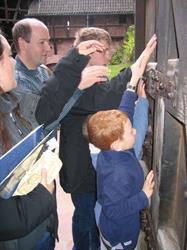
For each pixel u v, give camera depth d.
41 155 1.06
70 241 2.64
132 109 1.50
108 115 1.36
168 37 1.03
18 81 1.74
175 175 1.17
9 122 1.11
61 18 20.84
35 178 1.00
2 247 1.09
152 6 1.54
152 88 1.34
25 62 1.82
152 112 1.57
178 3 0.85
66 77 1.40
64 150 1.75
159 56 1.20
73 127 1.71
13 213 0.96
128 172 1.36
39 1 20.94
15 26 1.85
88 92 1.62
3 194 0.92
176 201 1.18
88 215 1.92
